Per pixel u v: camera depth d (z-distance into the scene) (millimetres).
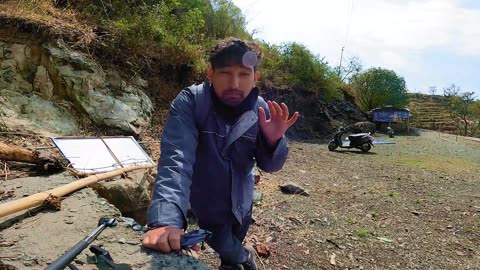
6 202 2699
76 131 5543
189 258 1825
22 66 5746
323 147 12844
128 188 3654
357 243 4586
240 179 1819
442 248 4668
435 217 5805
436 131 25375
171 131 1674
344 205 6074
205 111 1702
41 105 5523
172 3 9273
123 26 7465
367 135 12508
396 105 24516
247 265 2223
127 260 1814
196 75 8930
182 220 1502
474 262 4324
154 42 8375
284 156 1818
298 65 15578
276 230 4668
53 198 2703
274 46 15789
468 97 34156
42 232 2285
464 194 7336
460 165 10938
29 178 3373
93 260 1812
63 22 6703
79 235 2252
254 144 1794
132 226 2295
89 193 3027
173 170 1568
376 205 6191
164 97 8219
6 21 5758
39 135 4887
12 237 2205
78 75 6086
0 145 3609
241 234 2064
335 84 16875
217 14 12547
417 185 7879
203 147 1730
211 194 1801
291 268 3777
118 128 6012
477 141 18969
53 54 5938
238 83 1634
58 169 3627
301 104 15047
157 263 1762
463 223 5590
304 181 7422
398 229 5195
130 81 7316
